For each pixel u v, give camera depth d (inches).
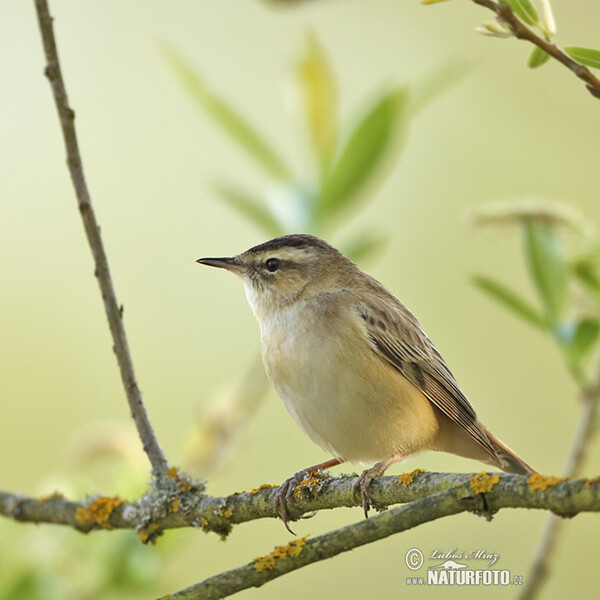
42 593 357.7
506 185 601.9
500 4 229.5
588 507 217.9
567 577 504.4
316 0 367.9
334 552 250.7
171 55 412.5
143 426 317.4
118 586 363.6
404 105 405.4
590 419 345.7
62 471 543.2
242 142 415.5
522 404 566.9
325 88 417.7
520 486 227.8
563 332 352.8
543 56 240.8
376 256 502.9
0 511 332.5
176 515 305.9
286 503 296.0
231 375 583.5
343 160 404.5
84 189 313.1
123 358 317.7
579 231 365.7
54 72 305.0
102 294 317.7
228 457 400.2
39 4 300.7
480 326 585.9
